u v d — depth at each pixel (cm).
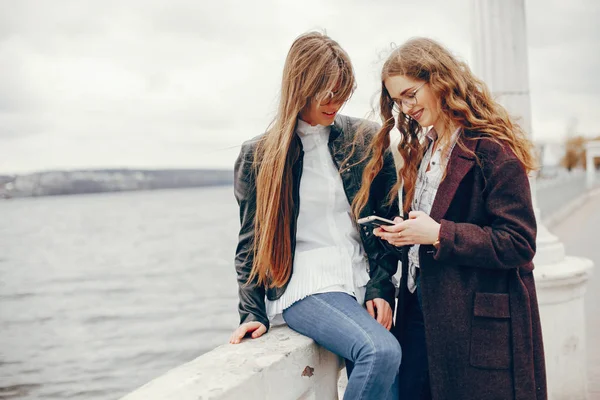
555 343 299
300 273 187
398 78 175
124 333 2373
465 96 173
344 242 193
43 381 1775
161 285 3631
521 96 320
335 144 196
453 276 172
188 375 146
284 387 161
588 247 1450
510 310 168
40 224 10762
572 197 3397
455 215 173
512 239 158
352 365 196
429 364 176
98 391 1677
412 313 198
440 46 176
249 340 179
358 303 184
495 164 164
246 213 194
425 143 191
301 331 183
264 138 191
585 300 762
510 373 168
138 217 11731
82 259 5472
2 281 4309
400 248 201
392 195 194
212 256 5022
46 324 2731
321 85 173
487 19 321
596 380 387
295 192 189
